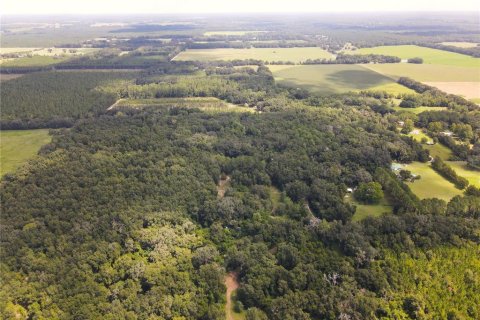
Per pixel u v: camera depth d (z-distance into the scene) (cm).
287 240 13362
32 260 11862
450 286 10950
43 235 12838
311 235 13412
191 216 14750
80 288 11031
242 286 11712
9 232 13025
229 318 11025
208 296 11331
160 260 12219
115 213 13750
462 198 14588
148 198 14900
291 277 11512
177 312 10638
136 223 13475
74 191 15025
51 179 15988
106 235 12938
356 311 10362
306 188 16212
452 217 13450
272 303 10900
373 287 11131
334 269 11712
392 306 10456
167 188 15525
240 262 12475
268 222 14262
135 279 11469
